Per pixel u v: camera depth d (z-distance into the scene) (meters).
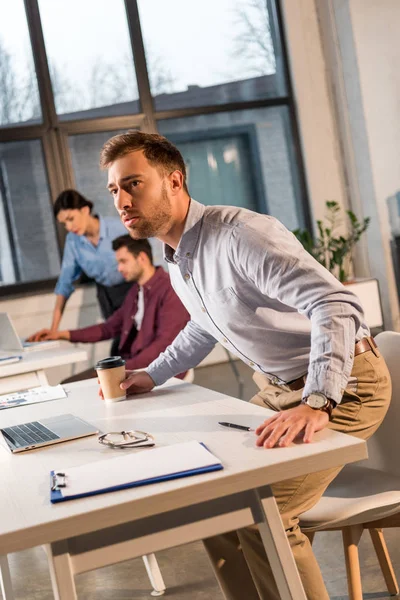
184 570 2.55
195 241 1.73
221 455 1.29
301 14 6.72
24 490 1.26
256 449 1.30
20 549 1.08
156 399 1.89
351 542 1.80
